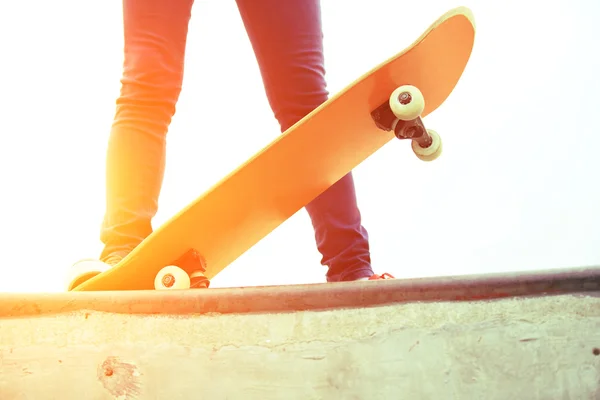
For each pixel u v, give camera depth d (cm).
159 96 187
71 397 112
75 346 114
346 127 178
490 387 115
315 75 205
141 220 178
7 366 113
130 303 117
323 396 113
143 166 181
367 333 117
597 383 115
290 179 173
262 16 202
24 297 116
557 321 118
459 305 119
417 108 176
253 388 114
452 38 184
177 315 117
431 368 115
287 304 118
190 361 114
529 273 121
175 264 165
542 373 115
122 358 114
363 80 173
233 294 118
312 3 210
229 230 171
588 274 120
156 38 191
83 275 161
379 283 120
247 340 116
